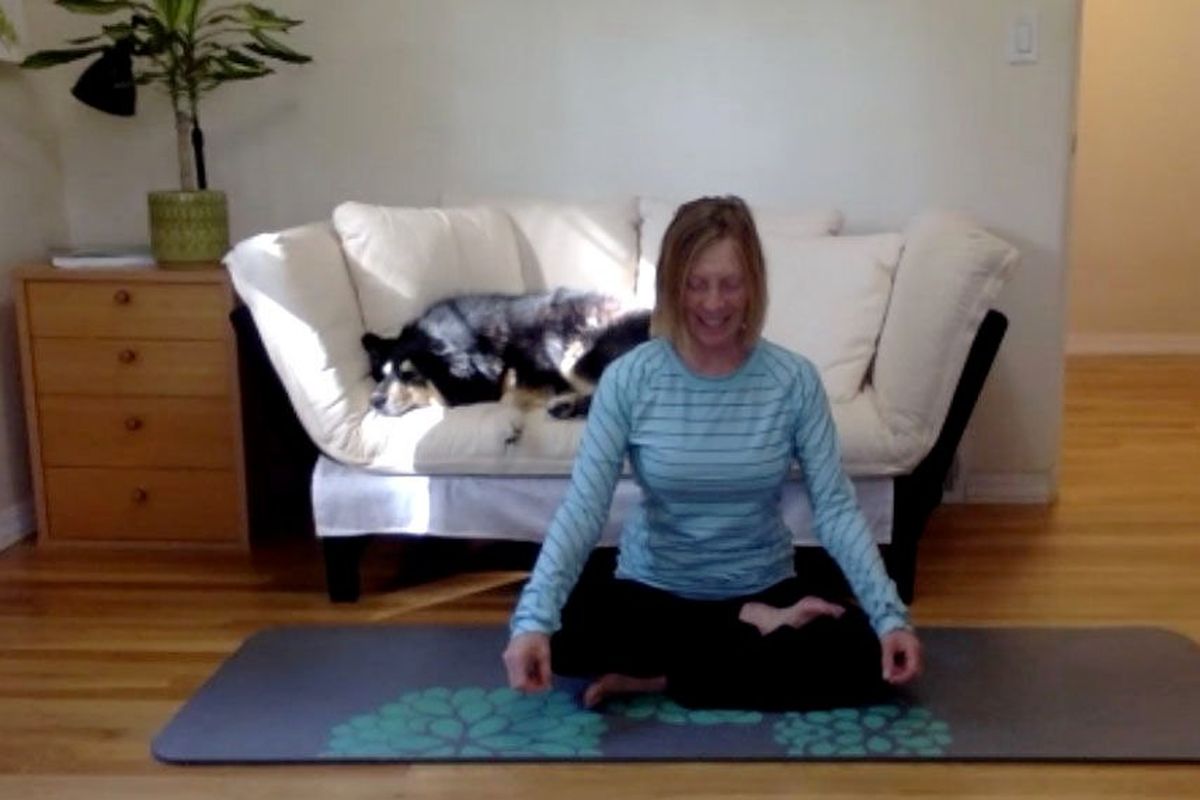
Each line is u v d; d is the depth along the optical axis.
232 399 2.95
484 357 2.71
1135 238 5.58
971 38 3.21
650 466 2.03
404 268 2.82
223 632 2.49
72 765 1.92
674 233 1.97
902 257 2.78
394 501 2.60
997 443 3.40
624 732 2.00
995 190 3.28
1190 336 5.65
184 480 3.00
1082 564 2.87
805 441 2.07
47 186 3.33
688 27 3.28
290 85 3.35
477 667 2.29
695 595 2.11
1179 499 3.42
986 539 3.07
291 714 2.08
